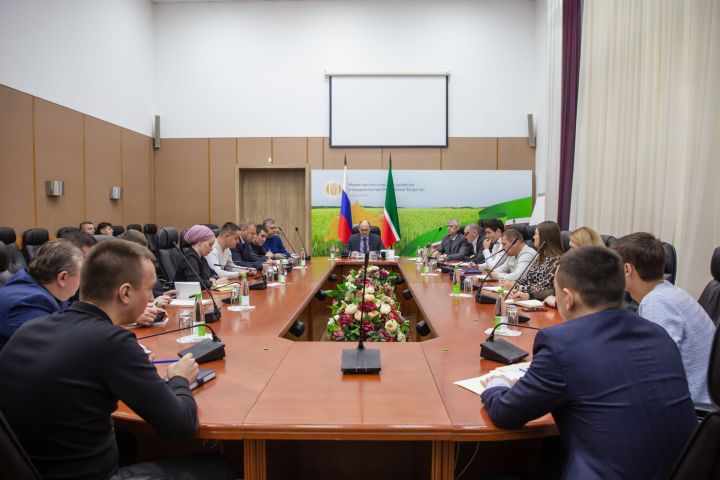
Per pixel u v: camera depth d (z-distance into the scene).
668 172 3.31
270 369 1.57
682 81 3.25
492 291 3.09
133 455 1.55
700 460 0.78
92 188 5.47
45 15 4.68
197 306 2.02
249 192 7.13
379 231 6.31
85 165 5.33
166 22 6.91
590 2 4.60
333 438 1.16
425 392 1.37
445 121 6.79
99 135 5.59
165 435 1.09
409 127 6.80
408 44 6.79
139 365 1.06
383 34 6.80
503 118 6.79
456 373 1.53
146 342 1.87
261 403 1.29
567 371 1.04
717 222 2.84
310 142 6.88
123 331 1.08
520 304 2.66
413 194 6.84
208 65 6.91
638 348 1.06
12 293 1.56
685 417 1.02
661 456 0.98
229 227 4.25
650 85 3.64
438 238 6.84
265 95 6.89
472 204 6.82
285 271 4.29
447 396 1.34
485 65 6.77
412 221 6.86
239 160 6.93
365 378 1.49
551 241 3.11
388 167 6.83
